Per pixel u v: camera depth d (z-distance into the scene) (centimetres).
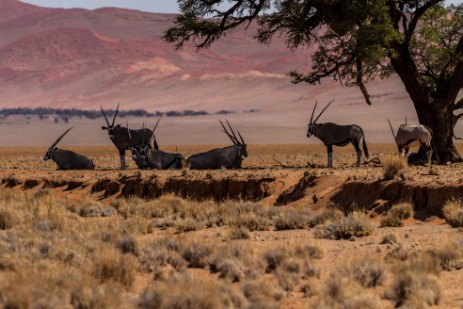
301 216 6806
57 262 4469
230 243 5434
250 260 4566
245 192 8656
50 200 8750
